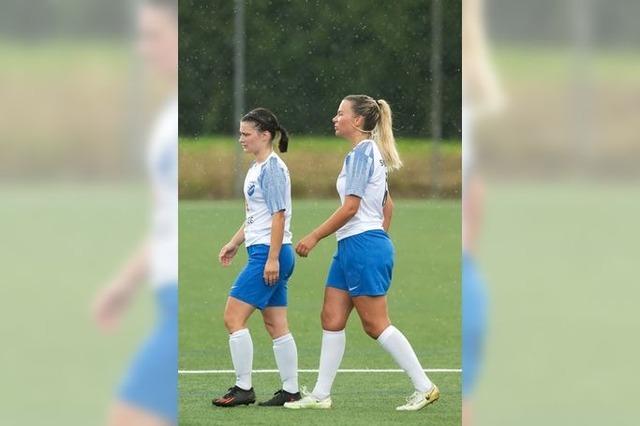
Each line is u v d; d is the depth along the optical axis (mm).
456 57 74000
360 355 32125
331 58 74188
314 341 35531
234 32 72250
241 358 24047
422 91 74188
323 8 74062
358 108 23000
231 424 22594
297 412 23688
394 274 48688
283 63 73625
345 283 23719
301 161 70625
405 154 72438
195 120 70438
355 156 22641
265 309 24156
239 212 63156
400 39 74562
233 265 49688
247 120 23109
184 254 51969
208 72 71500
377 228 22906
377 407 24516
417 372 23812
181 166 68062
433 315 40500
